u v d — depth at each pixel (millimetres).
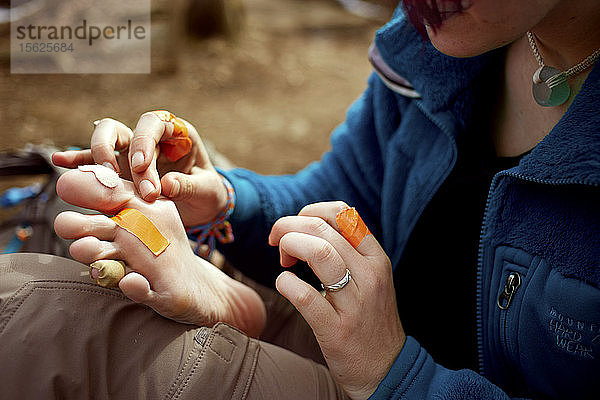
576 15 914
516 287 990
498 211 1018
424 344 1306
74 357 841
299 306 935
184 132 1146
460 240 1213
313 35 6379
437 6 832
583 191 892
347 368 970
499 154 1208
